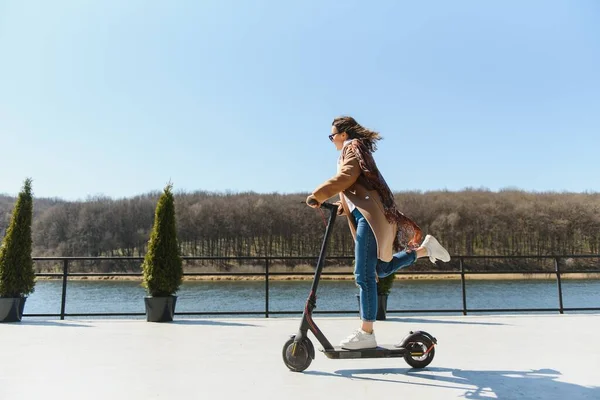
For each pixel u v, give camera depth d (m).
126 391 2.02
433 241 2.60
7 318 4.97
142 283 5.16
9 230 5.18
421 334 2.46
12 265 5.08
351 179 2.32
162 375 2.34
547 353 2.97
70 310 11.02
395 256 2.57
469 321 4.88
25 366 2.58
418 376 2.30
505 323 4.66
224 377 2.29
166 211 5.32
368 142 2.56
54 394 1.97
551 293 14.78
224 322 4.88
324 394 1.95
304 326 2.42
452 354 2.94
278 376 2.31
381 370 2.44
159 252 5.17
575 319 4.99
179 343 3.43
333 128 2.63
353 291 11.96
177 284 5.18
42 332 4.09
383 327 4.38
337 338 3.68
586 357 2.82
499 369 2.46
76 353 3.01
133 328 4.39
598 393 1.96
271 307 9.98
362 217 2.38
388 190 2.41
